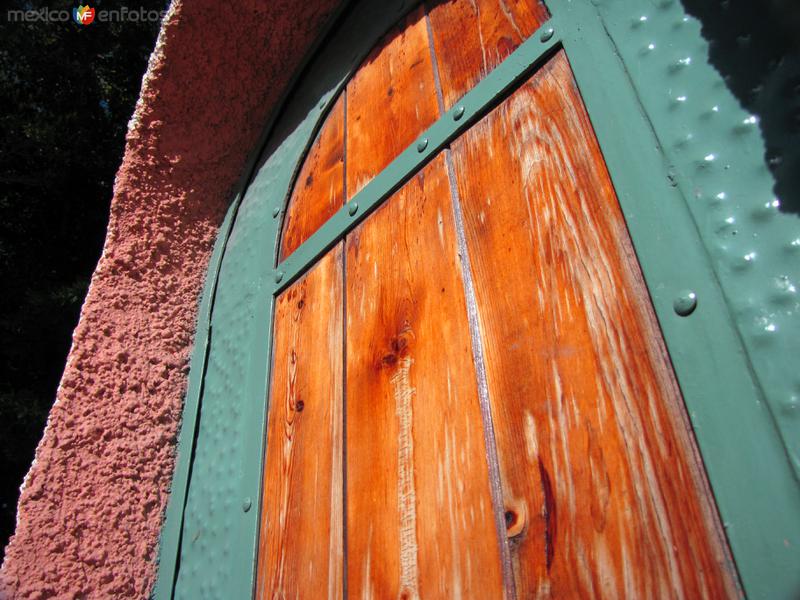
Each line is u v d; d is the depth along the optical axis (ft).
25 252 13.83
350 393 3.11
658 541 1.70
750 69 2.00
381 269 3.29
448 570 2.26
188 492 4.04
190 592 3.57
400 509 2.56
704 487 1.65
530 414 2.20
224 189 5.45
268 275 4.35
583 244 2.28
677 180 2.03
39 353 12.32
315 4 5.08
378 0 4.66
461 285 2.74
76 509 3.67
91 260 14.47
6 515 12.41
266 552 3.23
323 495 3.01
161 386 4.39
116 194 4.79
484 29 3.38
